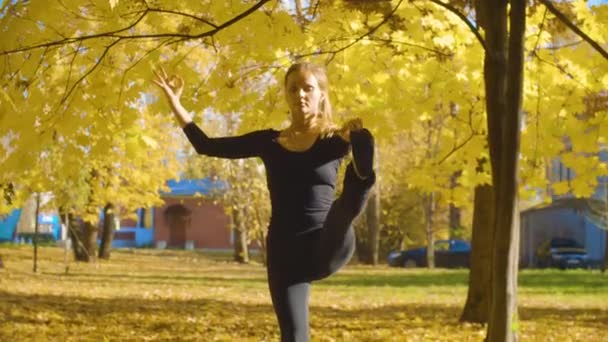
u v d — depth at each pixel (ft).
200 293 63.16
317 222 13.08
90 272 92.17
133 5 18.86
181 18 21.34
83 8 18.51
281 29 20.79
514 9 19.60
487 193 40.42
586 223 149.69
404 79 27.55
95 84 20.33
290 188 13.23
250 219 128.67
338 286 80.64
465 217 162.91
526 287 79.77
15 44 17.69
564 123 29.35
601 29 27.91
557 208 133.49
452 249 152.05
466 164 34.19
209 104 23.07
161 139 79.05
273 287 13.07
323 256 12.75
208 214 210.38
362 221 160.56
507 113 19.81
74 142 21.38
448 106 33.76
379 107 27.53
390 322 41.42
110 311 44.37
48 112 19.98
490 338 20.22
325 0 23.41
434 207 139.23
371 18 24.47
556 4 27.89
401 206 154.40
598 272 114.93
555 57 28.63
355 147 12.35
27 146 19.40
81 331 35.83
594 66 28.25
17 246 138.82
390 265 145.07
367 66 26.71
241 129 25.70
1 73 17.71
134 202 97.81
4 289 58.44
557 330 39.50
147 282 77.10
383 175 138.00
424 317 45.11
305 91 13.56
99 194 89.61
